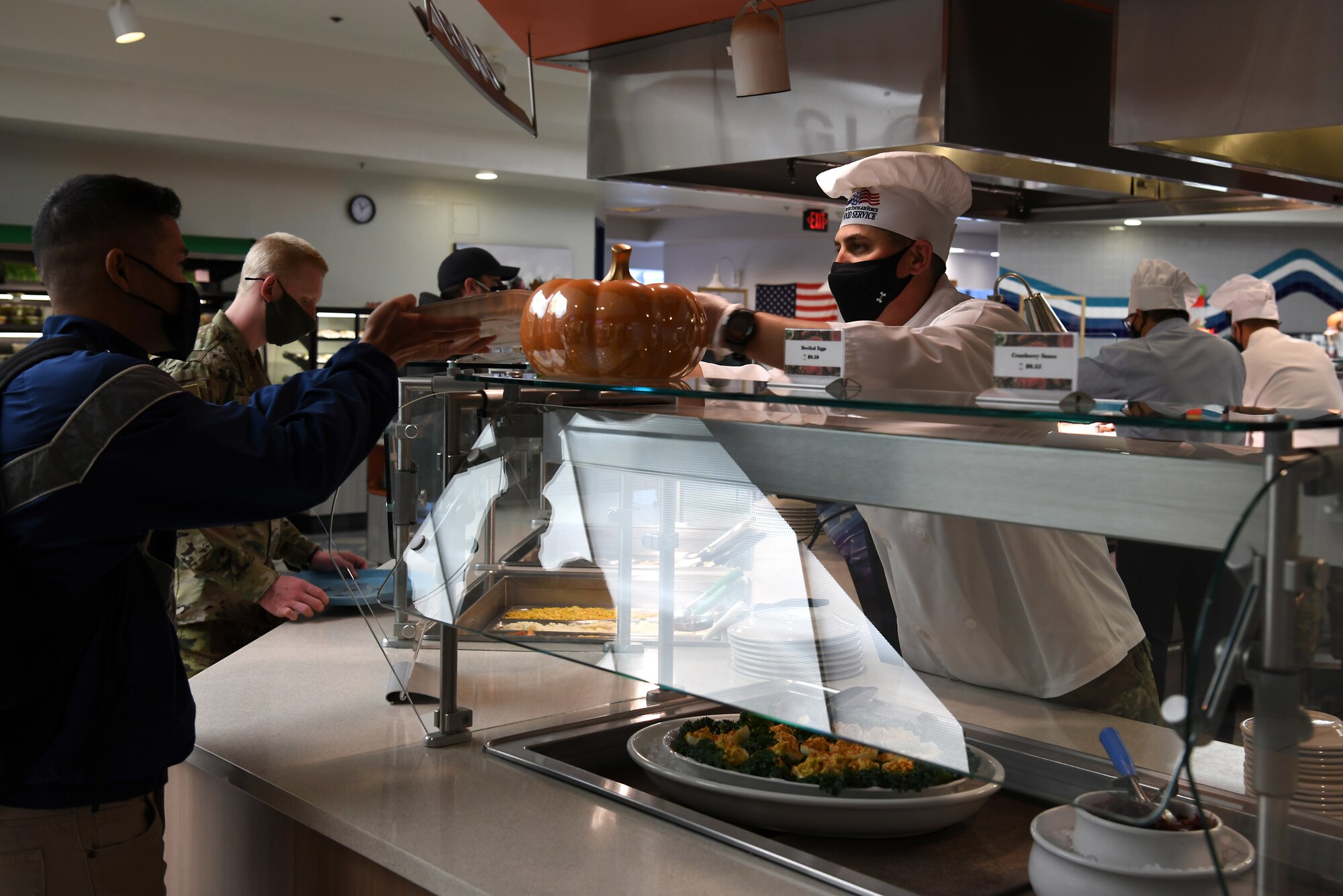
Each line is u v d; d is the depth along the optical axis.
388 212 9.42
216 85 7.37
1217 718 0.73
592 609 1.25
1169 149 2.51
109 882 1.24
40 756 1.17
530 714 1.52
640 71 2.86
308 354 8.36
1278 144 2.78
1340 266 9.66
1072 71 2.58
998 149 2.42
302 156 8.43
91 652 1.19
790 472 1.06
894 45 2.35
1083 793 0.90
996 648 0.96
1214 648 0.73
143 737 1.22
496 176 9.41
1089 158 2.68
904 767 1.16
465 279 3.84
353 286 9.30
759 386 1.14
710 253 14.36
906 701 1.02
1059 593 0.92
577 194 10.41
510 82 8.00
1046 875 0.94
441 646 1.46
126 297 1.30
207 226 8.53
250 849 1.41
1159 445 0.88
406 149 8.55
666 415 1.18
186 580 2.20
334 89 7.55
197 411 1.16
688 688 1.15
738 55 2.27
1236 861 0.86
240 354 2.35
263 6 6.59
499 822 1.20
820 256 13.34
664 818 1.20
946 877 1.07
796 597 1.09
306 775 1.35
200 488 1.14
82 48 6.64
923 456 0.95
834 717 1.04
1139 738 0.89
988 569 0.97
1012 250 9.38
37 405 1.14
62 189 1.29
